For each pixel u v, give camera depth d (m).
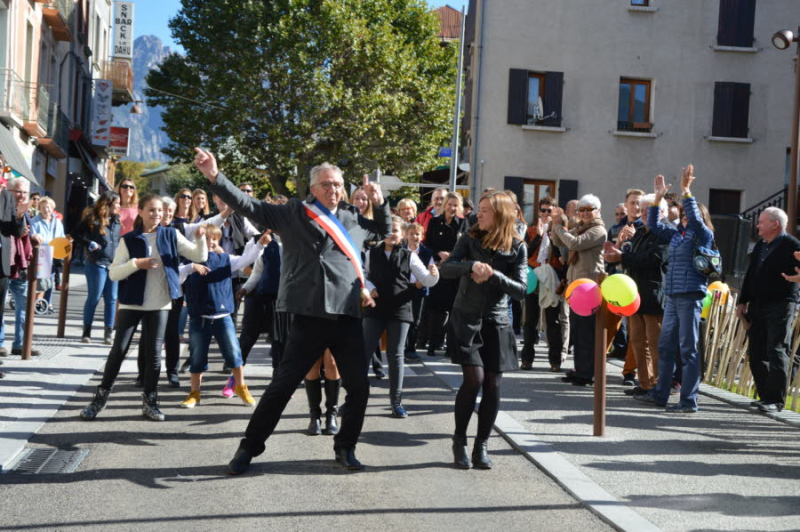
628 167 27.98
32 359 9.62
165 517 4.65
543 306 10.39
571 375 9.72
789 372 8.77
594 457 6.22
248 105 35.41
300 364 5.61
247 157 36.81
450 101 38.44
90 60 39.75
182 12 37.22
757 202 28.20
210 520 4.62
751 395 9.24
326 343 5.68
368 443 6.52
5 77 24.17
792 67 28.27
